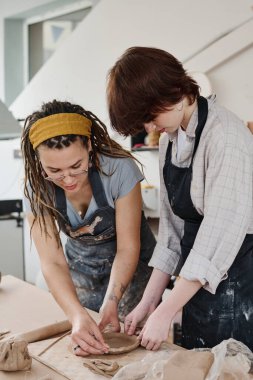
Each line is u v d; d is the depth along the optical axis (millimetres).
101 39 3814
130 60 1188
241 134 1294
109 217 1665
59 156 1342
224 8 2959
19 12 4891
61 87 4297
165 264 1560
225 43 2930
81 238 1773
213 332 1436
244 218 1276
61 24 4840
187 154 1384
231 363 1111
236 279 1392
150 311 1503
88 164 1512
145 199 3480
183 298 1303
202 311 1445
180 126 1375
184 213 1475
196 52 3137
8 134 3080
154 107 1188
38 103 4602
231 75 2980
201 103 1339
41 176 1545
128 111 1190
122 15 3607
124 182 1583
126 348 1317
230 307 1401
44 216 1607
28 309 1650
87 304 1863
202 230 1291
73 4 4602
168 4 3271
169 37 3297
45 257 1609
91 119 1524
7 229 4242
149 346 1313
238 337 1416
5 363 1210
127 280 1557
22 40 5168
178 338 2578
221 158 1271
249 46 2863
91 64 3938
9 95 5172
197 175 1357
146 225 1871
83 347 1309
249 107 2910
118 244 1613
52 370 1233
